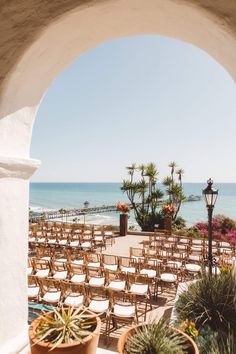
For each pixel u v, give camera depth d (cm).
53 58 190
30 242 1223
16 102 193
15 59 167
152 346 177
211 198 536
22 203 204
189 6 141
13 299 197
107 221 3509
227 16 133
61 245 1159
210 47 173
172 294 730
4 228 189
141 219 1861
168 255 934
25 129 208
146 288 646
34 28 161
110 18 169
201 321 371
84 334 168
